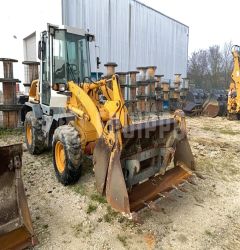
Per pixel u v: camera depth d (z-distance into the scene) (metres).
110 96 4.02
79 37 5.03
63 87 4.55
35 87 6.27
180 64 17.70
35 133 5.33
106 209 3.47
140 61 14.13
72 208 3.49
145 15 13.95
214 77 29.62
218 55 30.70
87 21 10.98
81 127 4.00
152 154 3.55
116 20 12.30
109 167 2.94
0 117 9.03
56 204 3.59
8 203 2.60
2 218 2.55
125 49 13.04
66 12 10.18
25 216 2.63
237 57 10.74
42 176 4.50
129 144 3.22
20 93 10.85
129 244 2.83
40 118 5.36
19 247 2.45
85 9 10.83
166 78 16.41
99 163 3.13
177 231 3.05
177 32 16.84
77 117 4.02
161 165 3.61
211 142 6.80
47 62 4.87
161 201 3.69
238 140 7.41
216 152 6.04
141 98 11.57
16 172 2.63
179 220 3.26
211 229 3.11
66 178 3.96
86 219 3.26
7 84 7.89
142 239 2.91
